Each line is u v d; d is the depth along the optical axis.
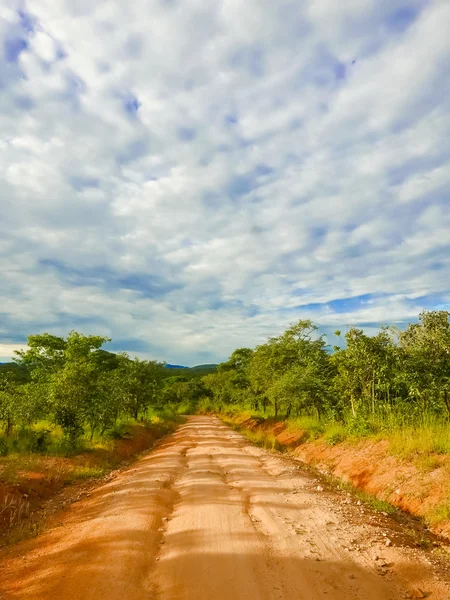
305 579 5.02
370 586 4.87
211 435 26.03
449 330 15.47
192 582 4.91
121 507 8.27
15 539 7.02
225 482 11.05
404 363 15.60
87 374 17.83
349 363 17.50
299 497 9.32
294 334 28.39
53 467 12.82
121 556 5.62
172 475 12.14
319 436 18.92
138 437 22.59
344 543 6.26
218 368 69.69
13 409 16.34
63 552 5.93
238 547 6.00
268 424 30.70
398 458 11.64
